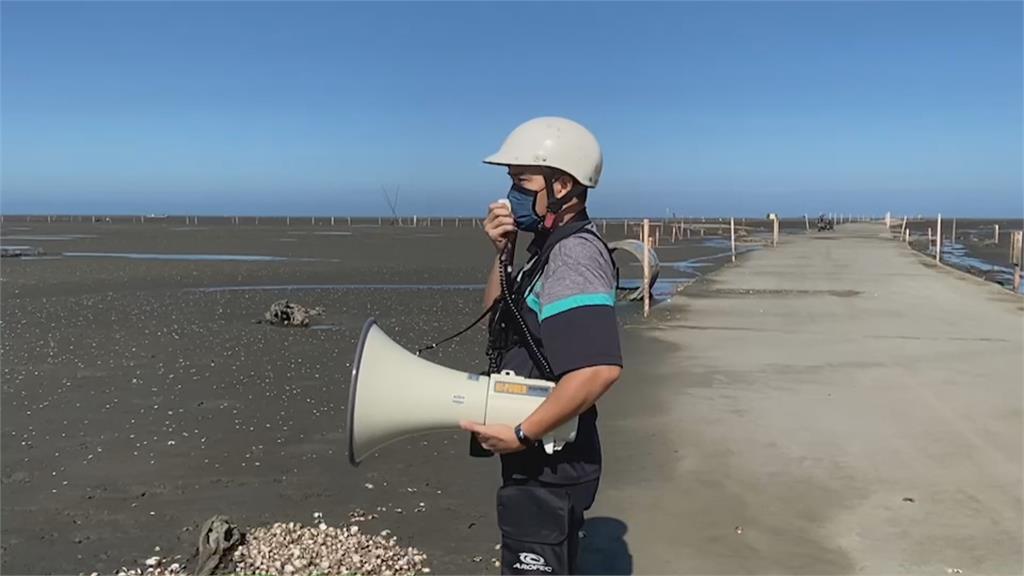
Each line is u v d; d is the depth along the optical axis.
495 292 2.97
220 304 17.09
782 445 6.10
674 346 10.55
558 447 2.58
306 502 5.34
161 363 10.33
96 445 6.72
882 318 13.00
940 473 5.41
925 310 14.01
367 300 18.06
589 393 2.43
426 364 2.71
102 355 10.89
